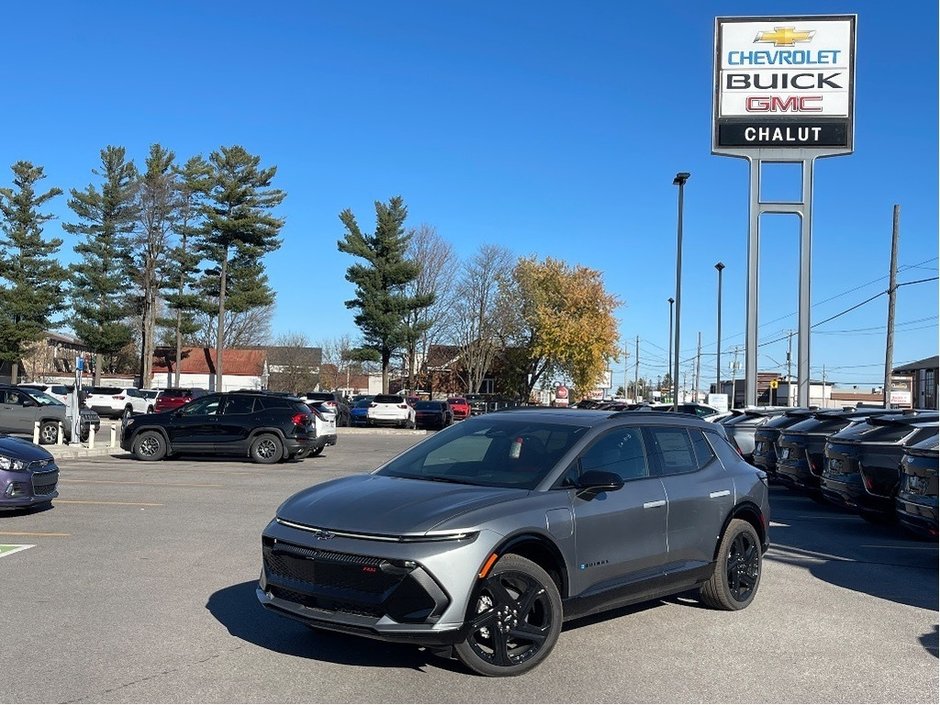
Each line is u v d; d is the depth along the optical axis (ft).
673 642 20.24
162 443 64.64
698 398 247.29
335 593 16.66
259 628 20.30
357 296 184.55
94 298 185.37
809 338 94.48
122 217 184.65
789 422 54.54
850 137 93.86
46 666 17.42
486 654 17.11
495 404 187.62
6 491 34.58
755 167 95.09
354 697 16.08
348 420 137.49
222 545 30.30
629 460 21.29
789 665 18.67
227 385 242.58
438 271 213.05
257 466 62.75
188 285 187.93
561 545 18.28
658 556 20.88
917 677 17.99
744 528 23.90
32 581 24.63
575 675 17.62
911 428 36.88
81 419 80.12
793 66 94.84
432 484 19.30
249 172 177.78
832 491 39.40
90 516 36.50
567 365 213.87
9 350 179.63
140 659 17.95
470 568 16.46
